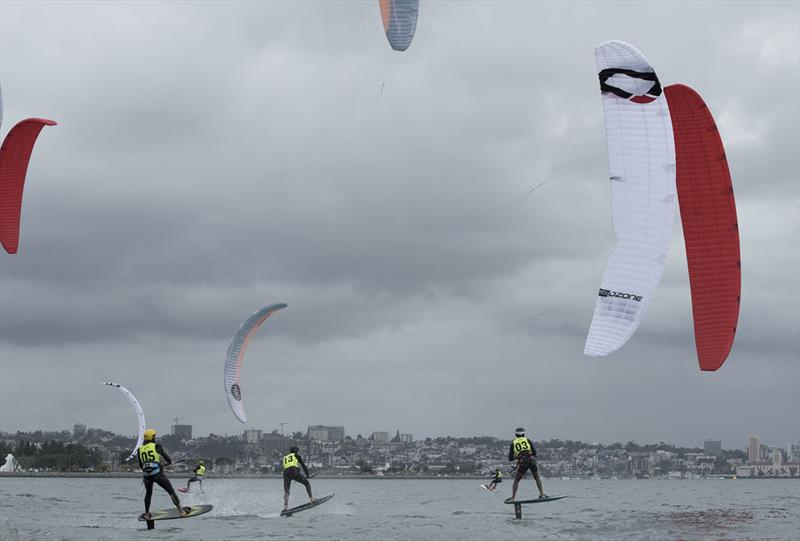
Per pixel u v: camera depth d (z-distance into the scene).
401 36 30.53
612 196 20.52
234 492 67.19
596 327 20.53
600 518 30.56
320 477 176.12
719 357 22.34
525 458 26.77
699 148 21.58
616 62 20.36
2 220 34.34
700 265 22.28
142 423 44.78
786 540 22.33
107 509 38.88
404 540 22.17
